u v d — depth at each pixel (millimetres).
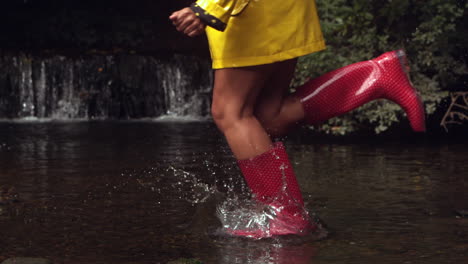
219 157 6484
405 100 3598
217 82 3381
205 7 3076
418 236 3195
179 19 3092
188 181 5004
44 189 4660
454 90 9000
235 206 3857
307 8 3404
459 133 8570
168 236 3250
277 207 3348
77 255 2910
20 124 11820
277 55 3305
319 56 7910
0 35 17281
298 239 3170
